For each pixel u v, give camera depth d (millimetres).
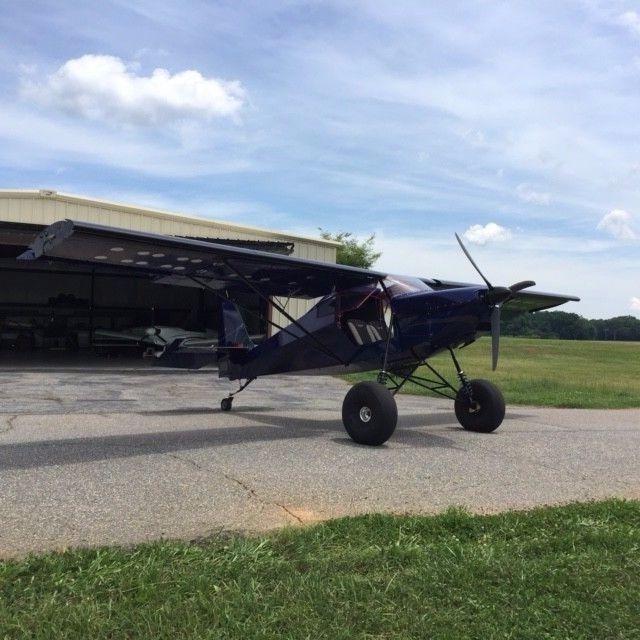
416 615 2617
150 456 5664
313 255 20328
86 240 6027
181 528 3699
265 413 9617
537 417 9625
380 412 6441
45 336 26703
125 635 2395
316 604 2682
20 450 5859
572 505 4285
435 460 5875
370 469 5414
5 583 2805
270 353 9305
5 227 15242
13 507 4016
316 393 13648
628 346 55281
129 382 14609
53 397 11094
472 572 3059
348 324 8016
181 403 10852
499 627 2537
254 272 7926
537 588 2910
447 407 11070
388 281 7672
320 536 3510
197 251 6566
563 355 38750
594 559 3273
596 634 2500
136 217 16969
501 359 32375
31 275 28031
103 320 29016
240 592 2764
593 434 7770
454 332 7105
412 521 3820
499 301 6906
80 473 4941
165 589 2781
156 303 30172
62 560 3064
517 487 4938
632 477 5391
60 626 2432
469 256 6980
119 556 3139
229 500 4305
